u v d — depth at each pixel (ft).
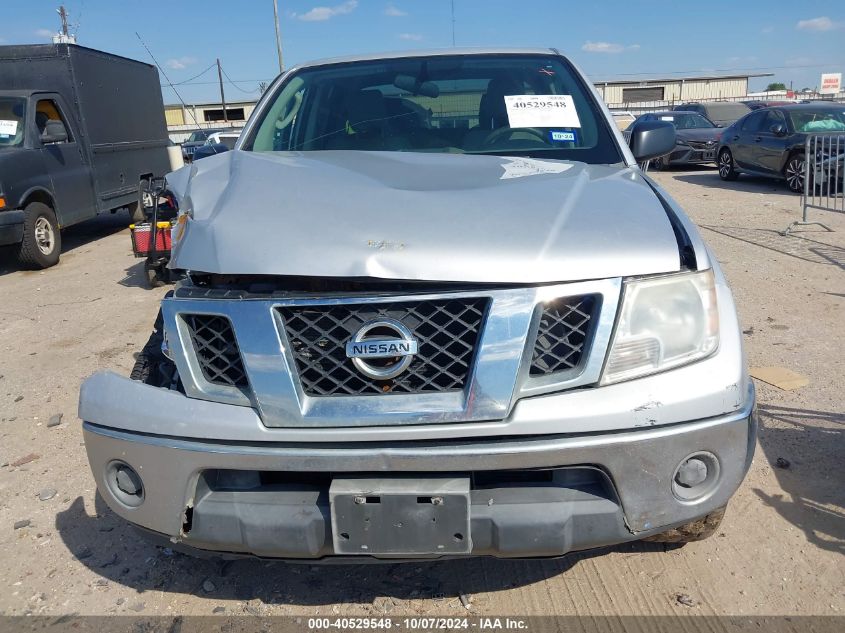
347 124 11.55
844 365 15.01
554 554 6.79
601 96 11.53
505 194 7.75
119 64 38.04
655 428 6.63
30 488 11.35
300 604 8.53
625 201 7.86
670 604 8.28
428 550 6.65
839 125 43.04
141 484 7.22
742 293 20.72
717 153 50.44
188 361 7.04
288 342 6.74
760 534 9.45
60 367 16.97
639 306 6.74
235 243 7.11
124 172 38.11
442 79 11.98
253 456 6.68
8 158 28.27
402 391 6.64
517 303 6.53
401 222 7.10
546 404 6.51
